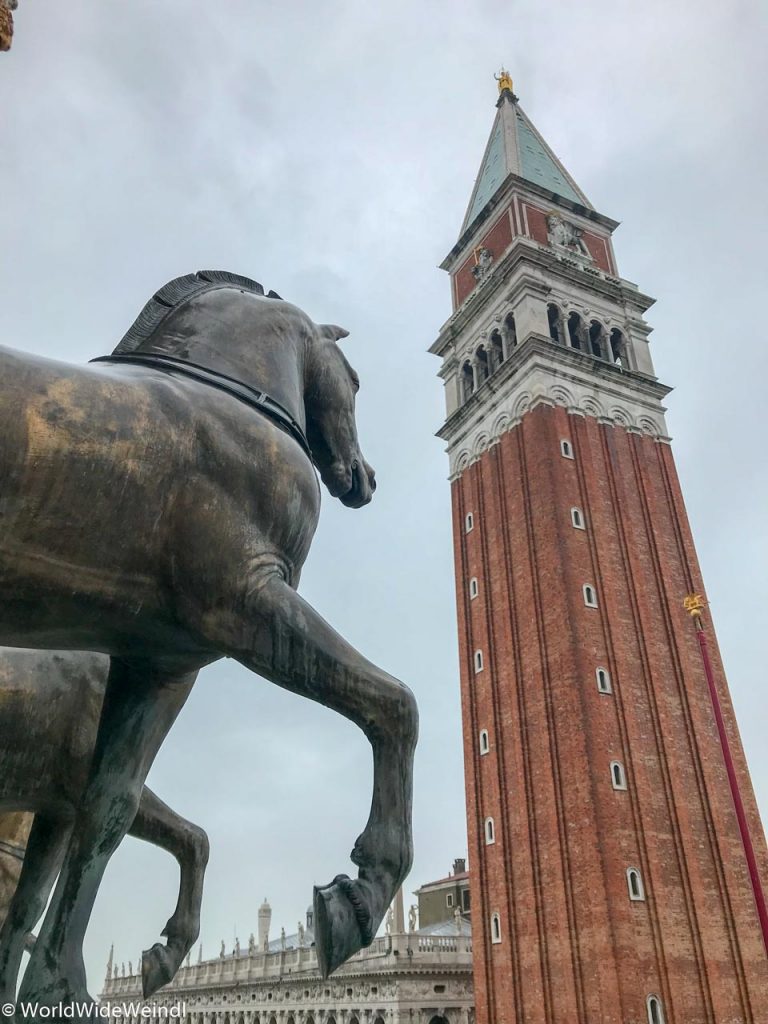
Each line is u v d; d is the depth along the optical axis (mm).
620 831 38031
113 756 4109
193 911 5117
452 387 62031
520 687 44406
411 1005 51000
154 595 3578
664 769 41156
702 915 37531
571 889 37375
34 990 3715
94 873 4016
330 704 3596
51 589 3342
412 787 3648
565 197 63938
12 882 5977
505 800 42875
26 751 4848
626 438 52469
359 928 3275
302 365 4820
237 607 3607
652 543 49375
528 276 55906
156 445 3521
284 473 3922
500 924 40656
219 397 3938
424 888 82188
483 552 51281
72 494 3279
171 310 4430
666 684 44156
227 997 68250
